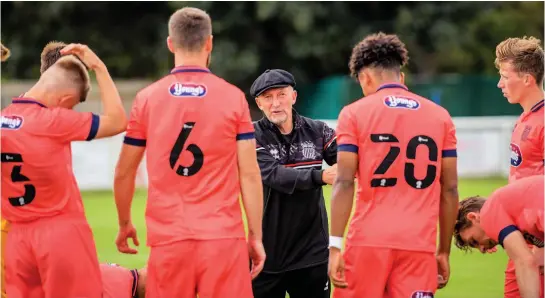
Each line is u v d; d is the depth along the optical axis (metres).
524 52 20.12
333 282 18.61
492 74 105.62
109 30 102.25
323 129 21.59
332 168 20.02
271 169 20.48
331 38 97.12
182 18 18.03
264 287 21.25
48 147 17.80
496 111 85.56
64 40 101.44
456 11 102.62
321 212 21.30
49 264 18.06
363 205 18.48
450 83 85.19
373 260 18.23
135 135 18.02
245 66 95.25
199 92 17.78
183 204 17.66
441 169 18.78
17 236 18.22
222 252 17.61
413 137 18.28
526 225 17.77
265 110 20.83
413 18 99.56
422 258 18.20
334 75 100.50
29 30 102.06
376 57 18.75
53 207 18.12
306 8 95.12
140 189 60.31
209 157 17.72
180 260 17.61
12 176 17.91
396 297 18.30
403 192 18.25
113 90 18.30
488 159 67.31
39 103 17.94
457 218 19.81
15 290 18.39
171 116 17.66
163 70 100.94
